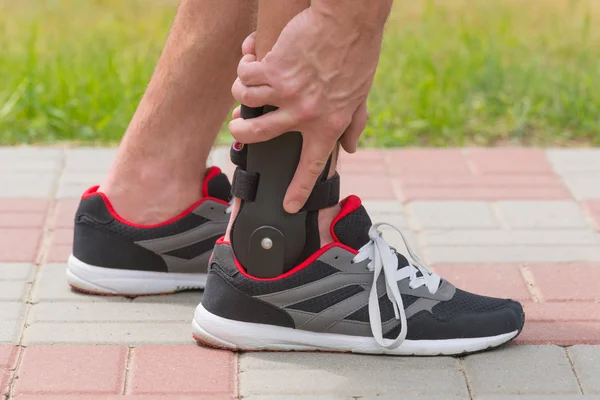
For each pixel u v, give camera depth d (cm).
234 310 189
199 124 209
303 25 160
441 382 181
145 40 453
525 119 349
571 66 413
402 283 190
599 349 194
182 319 206
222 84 204
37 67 386
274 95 165
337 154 185
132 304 213
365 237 191
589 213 273
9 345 193
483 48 425
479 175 301
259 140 171
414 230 262
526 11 512
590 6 521
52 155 311
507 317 192
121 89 364
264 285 187
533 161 314
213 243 215
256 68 164
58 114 337
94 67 391
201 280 219
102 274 214
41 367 185
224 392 178
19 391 176
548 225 265
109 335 198
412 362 189
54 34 461
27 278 225
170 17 481
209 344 193
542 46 441
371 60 162
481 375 184
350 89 164
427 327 189
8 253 238
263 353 191
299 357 190
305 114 165
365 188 290
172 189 212
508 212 273
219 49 199
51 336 197
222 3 195
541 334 201
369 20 157
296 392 177
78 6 522
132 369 185
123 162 212
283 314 189
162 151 210
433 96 369
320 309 188
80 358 189
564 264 239
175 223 212
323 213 188
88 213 213
